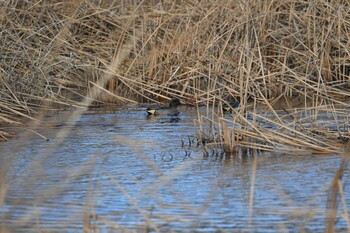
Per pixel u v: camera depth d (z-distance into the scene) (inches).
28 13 1936.5
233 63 1739.7
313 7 1859.0
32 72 1728.6
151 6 2025.1
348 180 1063.0
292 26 1886.1
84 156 1249.4
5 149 1300.4
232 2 1860.2
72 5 2006.6
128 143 1338.6
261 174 1121.4
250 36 1793.8
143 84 1787.6
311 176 1101.7
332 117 1501.0
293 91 1772.9
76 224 904.9
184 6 1956.2
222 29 1763.0
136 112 1660.9
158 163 1197.7
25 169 1165.7
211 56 1756.9
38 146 1322.6
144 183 1079.0
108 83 1843.0
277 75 1787.6
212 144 1314.0
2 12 1819.6
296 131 1275.8
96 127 1494.8
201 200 996.6
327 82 1772.9
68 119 1553.9
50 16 1914.4
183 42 1833.2
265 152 1269.7
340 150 1243.2
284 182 1074.7
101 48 1924.2
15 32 1814.7
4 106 1542.8
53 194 1012.5
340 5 1839.3
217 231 878.4
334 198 776.3
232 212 945.5
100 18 2018.9
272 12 1852.9
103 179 1105.4
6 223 905.5
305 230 874.1
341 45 1791.3
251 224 900.0
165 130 1462.8
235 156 1245.7
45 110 1616.6
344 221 892.6
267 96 1743.4
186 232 876.0
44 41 1904.5
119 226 852.0
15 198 1011.3
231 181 1087.0
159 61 1861.5
